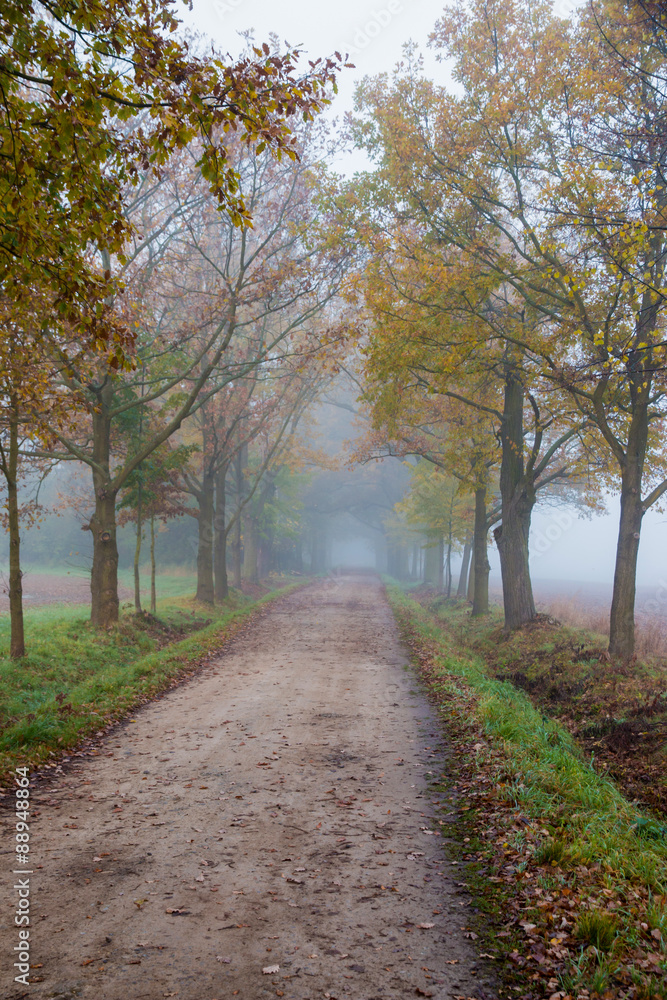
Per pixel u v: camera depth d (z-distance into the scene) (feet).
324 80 20.61
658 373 39.17
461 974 12.69
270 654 55.57
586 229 35.09
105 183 20.53
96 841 18.89
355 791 23.20
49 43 18.04
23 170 18.79
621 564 44.01
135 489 69.67
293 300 60.75
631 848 17.56
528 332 47.06
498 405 63.98
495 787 22.39
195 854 18.07
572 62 38.47
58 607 88.63
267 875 16.84
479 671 45.62
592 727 32.35
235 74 19.44
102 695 37.04
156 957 13.15
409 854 18.11
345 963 13.03
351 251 56.80
